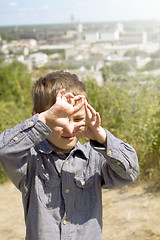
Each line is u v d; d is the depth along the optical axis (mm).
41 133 1197
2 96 6883
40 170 1321
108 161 1306
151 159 3537
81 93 1396
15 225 2816
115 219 2701
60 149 1353
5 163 1229
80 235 1280
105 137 1279
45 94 1350
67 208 1291
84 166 1385
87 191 1358
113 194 3236
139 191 3234
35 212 1279
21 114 4539
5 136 1211
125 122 3982
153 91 4500
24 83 7027
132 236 2412
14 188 3688
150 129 3666
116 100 4129
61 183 1317
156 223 2584
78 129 1259
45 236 1238
